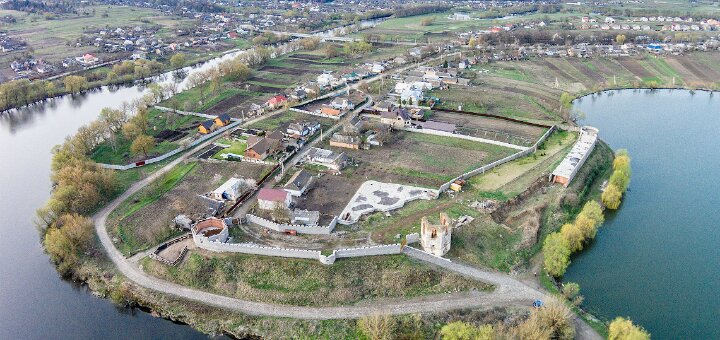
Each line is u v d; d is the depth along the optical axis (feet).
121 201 498.28
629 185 550.77
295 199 485.97
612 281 396.37
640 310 366.43
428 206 469.57
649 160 612.70
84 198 474.90
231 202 482.28
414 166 559.79
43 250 447.83
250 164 567.18
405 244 408.87
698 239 452.35
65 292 395.96
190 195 501.15
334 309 360.89
